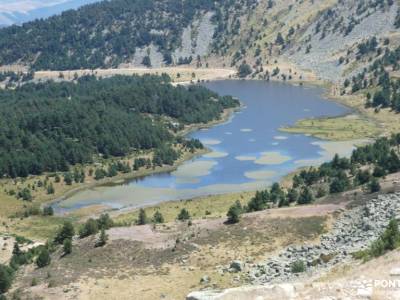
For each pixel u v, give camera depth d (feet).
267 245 328.08
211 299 183.83
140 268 315.37
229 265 304.50
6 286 306.14
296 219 360.69
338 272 214.90
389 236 225.97
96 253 341.82
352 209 368.07
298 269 274.36
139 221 442.09
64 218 522.47
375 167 514.27
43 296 287.28
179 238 353.92
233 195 554.87
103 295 282.97
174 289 282.15
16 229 484.74
